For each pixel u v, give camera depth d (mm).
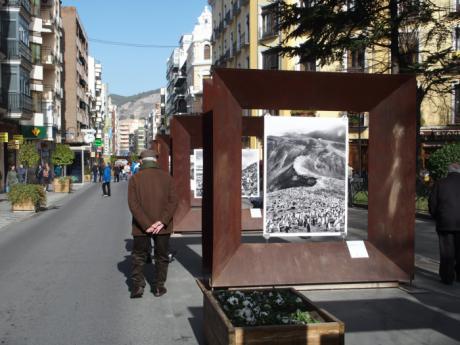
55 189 33062
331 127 7539
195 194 14906
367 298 6785
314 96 7219
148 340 5234
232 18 48594
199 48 76500
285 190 7406
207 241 7555
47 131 43969
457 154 16812
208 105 7629
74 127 66188
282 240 11766
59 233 13617
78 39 70062
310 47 19875
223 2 53344
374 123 7477
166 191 6746
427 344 5059
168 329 5590
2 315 6094
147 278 8156
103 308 6391
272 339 3859
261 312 4289
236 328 3834
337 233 7527
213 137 6859
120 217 17969
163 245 6910
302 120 7469
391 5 19000
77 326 5684
